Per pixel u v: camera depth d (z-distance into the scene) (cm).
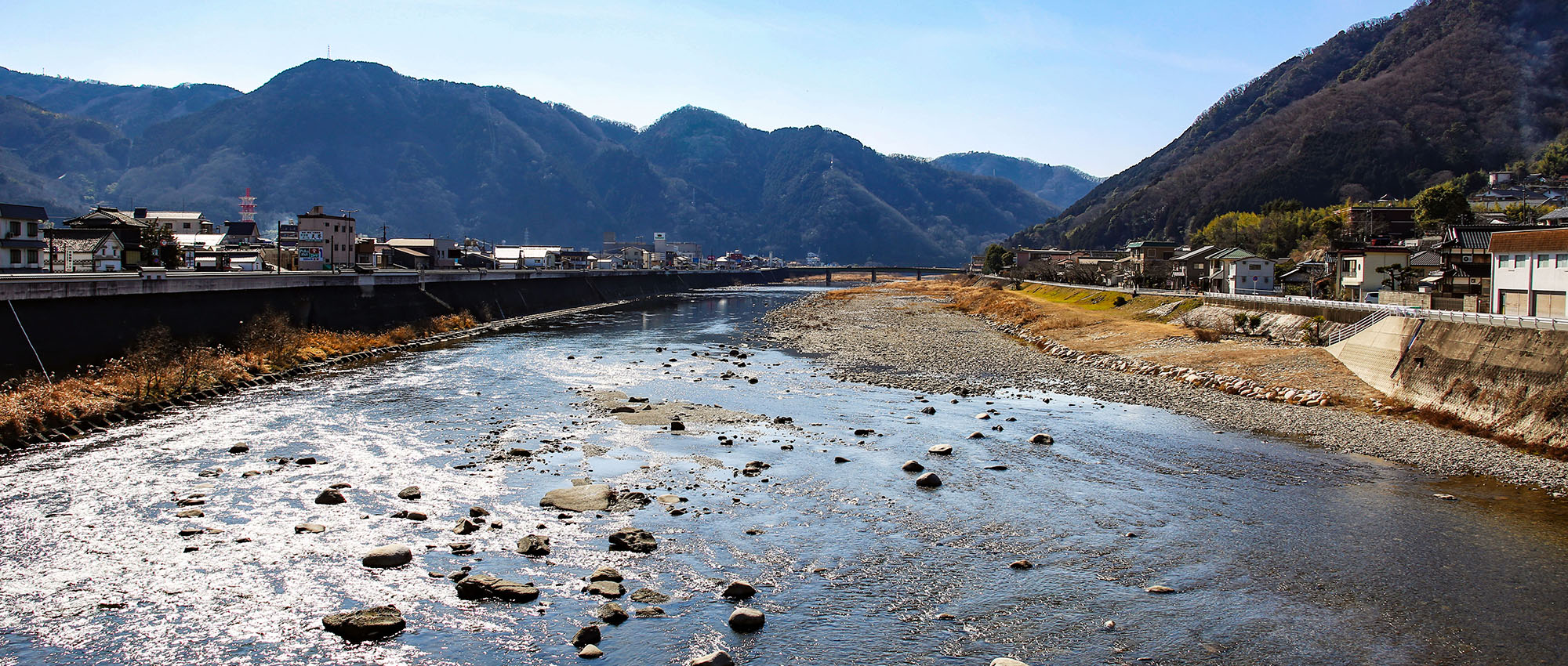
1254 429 3656
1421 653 1692
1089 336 7144
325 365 5169
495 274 9769
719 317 10475
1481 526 2395
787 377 5225
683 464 3017
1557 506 2559
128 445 3069
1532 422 3225
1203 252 10269
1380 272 6594
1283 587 1995
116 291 4284
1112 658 1667
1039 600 1919
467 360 5647
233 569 2002
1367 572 2077
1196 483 2828
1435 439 3356
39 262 6531
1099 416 3966
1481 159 16888
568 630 1745
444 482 2708
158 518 2309
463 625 1758
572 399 4231
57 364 3716
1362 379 4409
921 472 2941
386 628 1717
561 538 2239
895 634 1756
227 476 2708
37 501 2423
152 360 4112
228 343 4912
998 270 19662
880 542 2262
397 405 3969
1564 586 1989
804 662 1638
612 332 8131
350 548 2139
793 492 2694
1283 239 11962
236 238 11344
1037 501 2630
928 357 6316
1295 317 5891
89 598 1842
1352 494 2705
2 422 2952
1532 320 3481
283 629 1730
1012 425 3753
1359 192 16638
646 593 1912
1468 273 5459
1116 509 2548
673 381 4972
